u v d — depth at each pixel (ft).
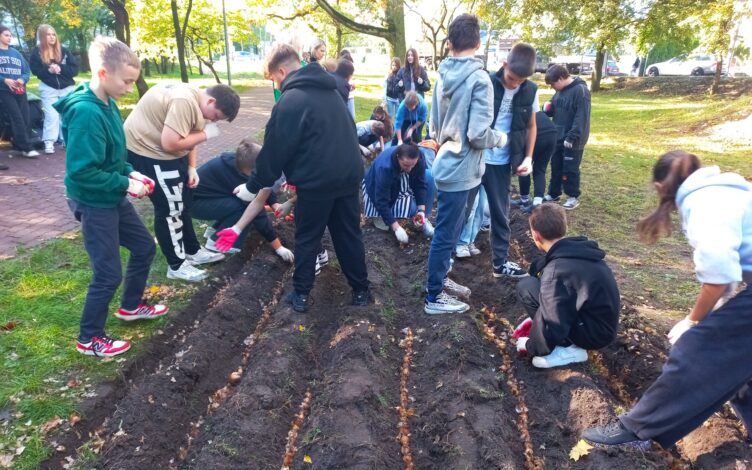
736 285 8.73
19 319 12.21
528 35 84.43
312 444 9.58
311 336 12.98
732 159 33.63
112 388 10.48
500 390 11.39
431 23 98.48
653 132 46.32
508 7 81.00
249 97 62.69
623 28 73.05
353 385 10.79
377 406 10.66
